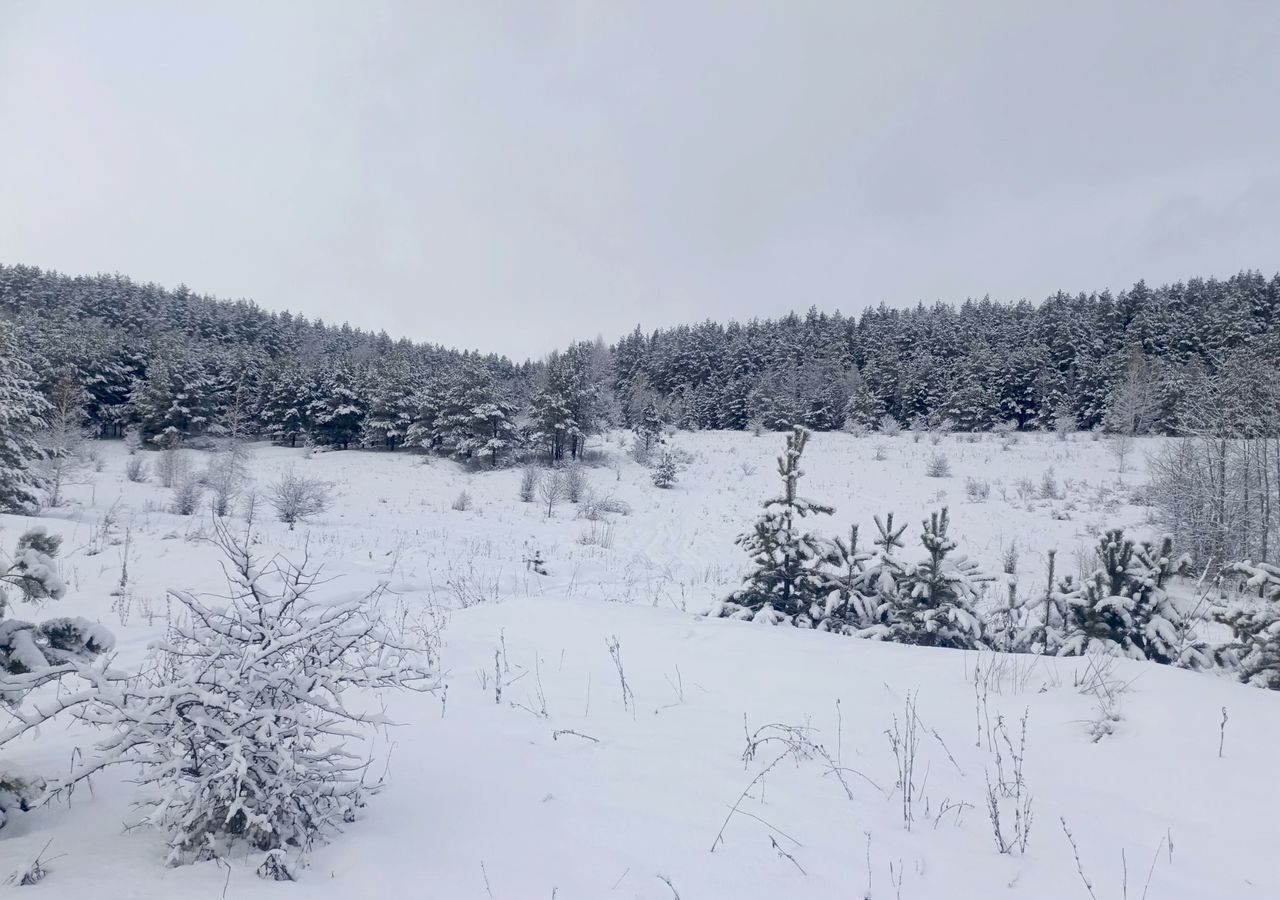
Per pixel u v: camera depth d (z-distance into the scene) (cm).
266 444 6006
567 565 1820
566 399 5103
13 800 351
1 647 354
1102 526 2800
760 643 704
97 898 280
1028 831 360
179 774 317
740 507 3344
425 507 3512
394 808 385
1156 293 7456
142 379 5969
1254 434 2459
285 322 10669
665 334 9831
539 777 430
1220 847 342
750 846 345
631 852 340
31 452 2339
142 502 3069
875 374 6931
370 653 404
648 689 604
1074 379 6128
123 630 818
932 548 779
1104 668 583
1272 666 612
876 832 360
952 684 580
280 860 305
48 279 8738
